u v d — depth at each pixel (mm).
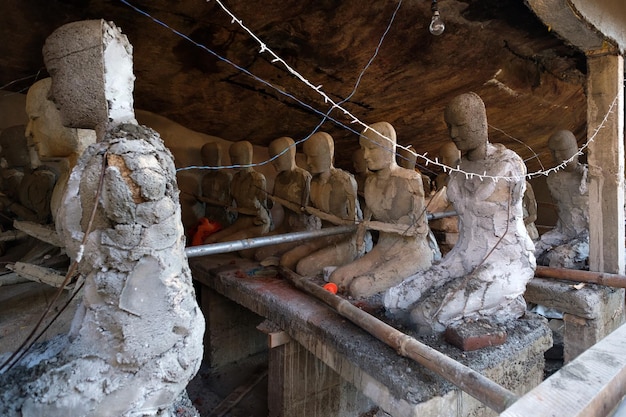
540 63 4707
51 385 1010
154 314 1105
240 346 4008
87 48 1166
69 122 1250
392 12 3131
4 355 1206
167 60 3307
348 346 1988
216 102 4188
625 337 1286
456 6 3250
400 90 4305
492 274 2213
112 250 1065
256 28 3004
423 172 6918
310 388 2742
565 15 2734
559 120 6043
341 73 3785
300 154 6016
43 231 2066
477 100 2312
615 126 3164
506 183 2279
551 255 3555
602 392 1008
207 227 4352
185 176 4809
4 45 2748
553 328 4391
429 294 2268
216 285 3342
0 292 2016
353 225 3074
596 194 3262
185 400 1345
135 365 1091
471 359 1856
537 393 1012
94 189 1058
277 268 3312
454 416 1718
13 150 2693
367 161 2932
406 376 1715
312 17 2984
